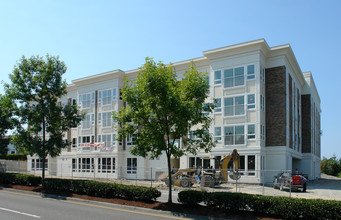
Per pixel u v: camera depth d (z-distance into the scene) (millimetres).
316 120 48875
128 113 13117
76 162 39219
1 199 15516
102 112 37219
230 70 28375
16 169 40219
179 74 32062
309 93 40688
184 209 11805
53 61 20141
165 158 32625
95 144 37062
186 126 12812
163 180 23516
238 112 27547
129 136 13680
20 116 19844
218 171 22938
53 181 17797
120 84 36656
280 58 28453
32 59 19969
